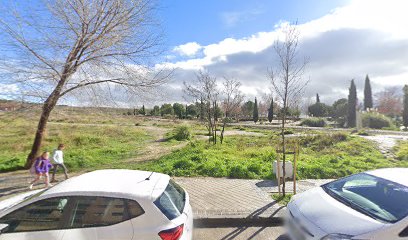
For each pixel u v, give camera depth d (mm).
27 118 11234
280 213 6047
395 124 42031
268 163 11094
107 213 3346
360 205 4012
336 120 49844
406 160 13047
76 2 10094
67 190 3496
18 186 8664
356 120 39094
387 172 4777
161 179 4055
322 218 3830
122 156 14367
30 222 3355
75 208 3393
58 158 9312
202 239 5113
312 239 3658
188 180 8930
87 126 29203
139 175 4129
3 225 3307
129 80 11312
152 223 3293
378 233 3330
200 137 24156
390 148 15852
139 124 38250
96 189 3492
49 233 3275
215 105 19406
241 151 14203
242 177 9406
